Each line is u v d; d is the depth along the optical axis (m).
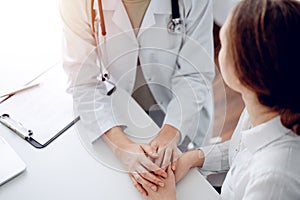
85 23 1.07
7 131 1.00
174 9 1.05
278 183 0.67
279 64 0.61
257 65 0.63
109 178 0.88
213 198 0.85
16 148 0.95
